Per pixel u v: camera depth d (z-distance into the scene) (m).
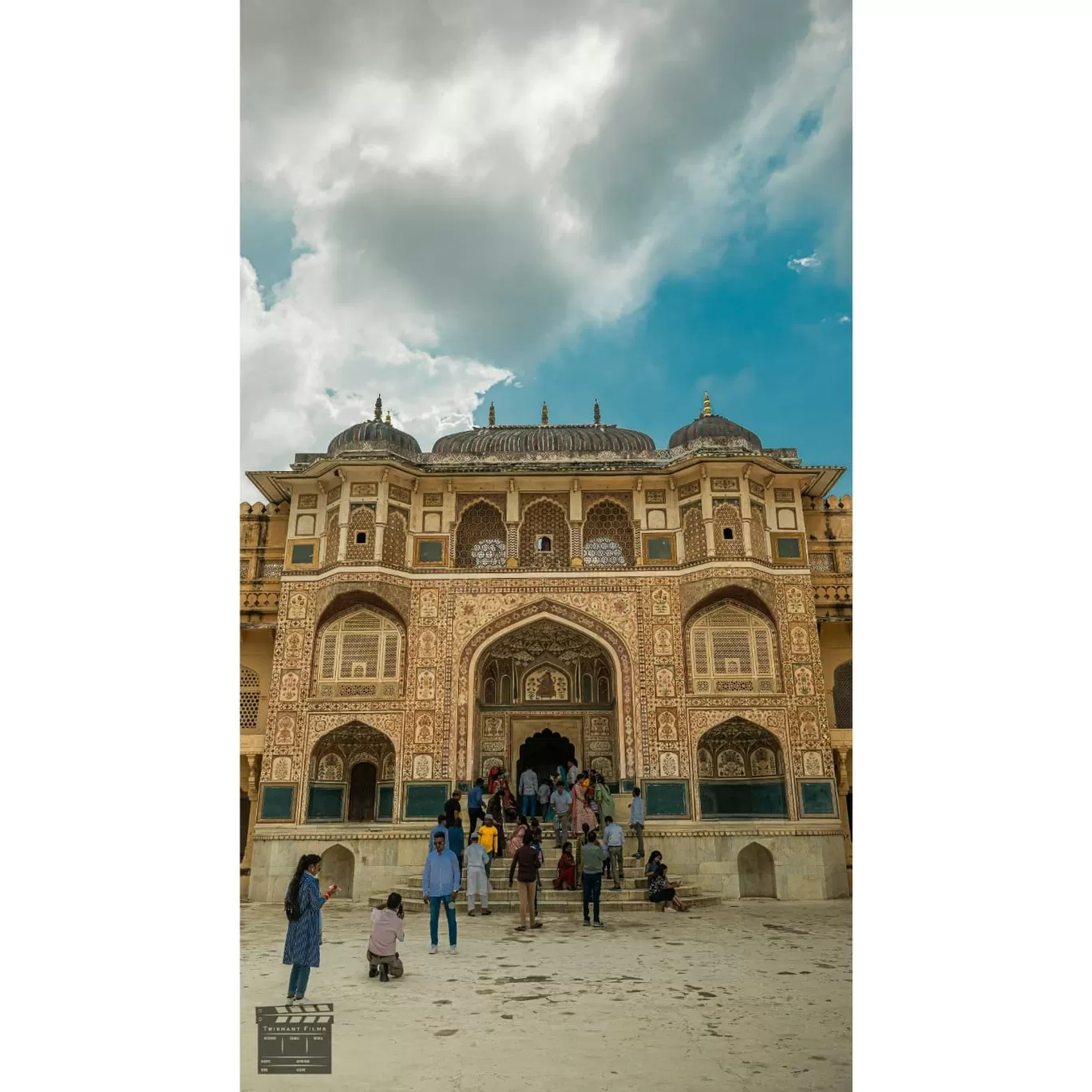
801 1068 5.12
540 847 13.41
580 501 18.52
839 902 15.07
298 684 17.09
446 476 18.27
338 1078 5.01
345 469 17.81
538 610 17.61
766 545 18.02
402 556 17.95
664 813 16.36
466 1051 5.46
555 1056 5.35
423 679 17.19
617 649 17.39
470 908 12.31
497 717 18.22
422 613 17.64
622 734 16.95
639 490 18.47
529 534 18.61
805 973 7.96
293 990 6.82
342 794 17.59
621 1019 6.25
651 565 17.89
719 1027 6.03
